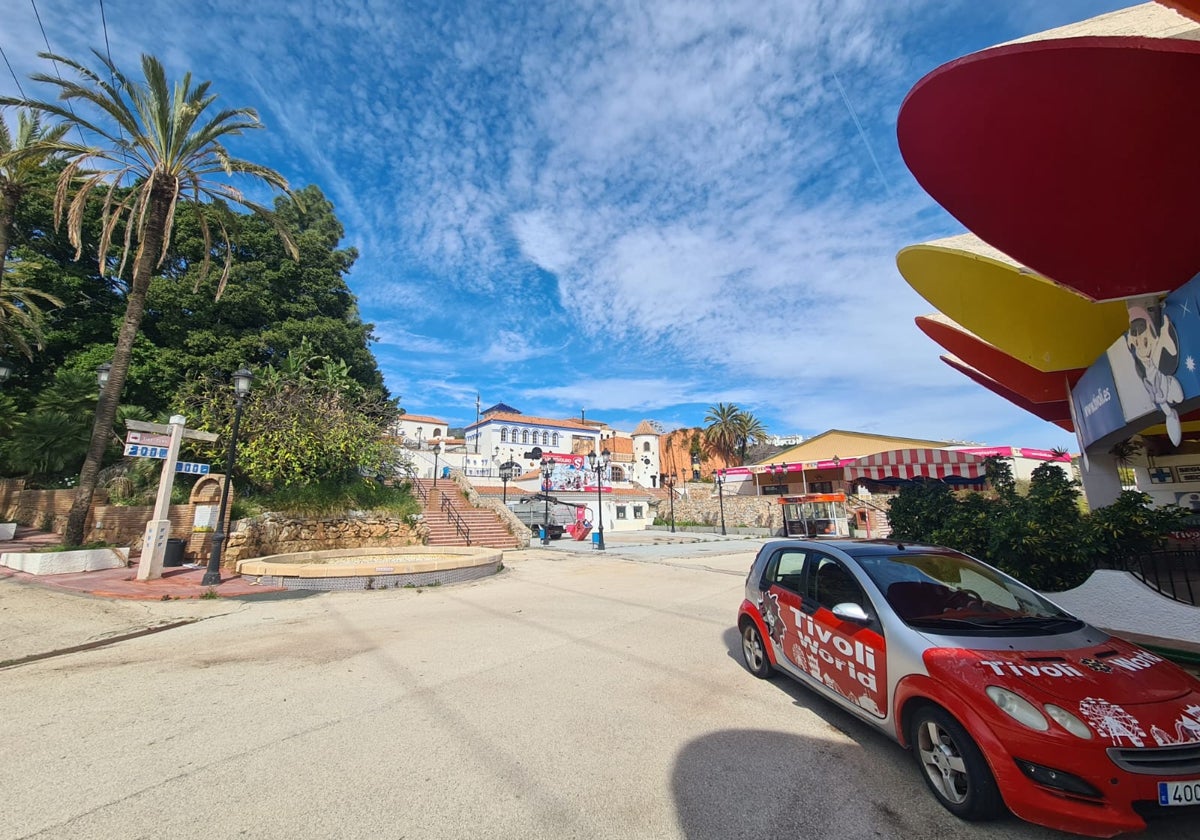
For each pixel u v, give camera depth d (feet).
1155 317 19.21
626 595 37.17
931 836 9.52
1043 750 9.12
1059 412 41.83
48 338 71.36
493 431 211.00
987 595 13.85
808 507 85.15
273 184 51.34
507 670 19.57
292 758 12.59
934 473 54.60
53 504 59.26
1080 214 16.75
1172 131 13.47
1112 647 11.68
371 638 24.63
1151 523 20.54
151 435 39.88
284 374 67.92
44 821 9.95
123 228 73.00
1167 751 9.01
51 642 23.41
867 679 12.72
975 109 14.28
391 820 10.02
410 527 67.31
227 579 40.81
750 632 19.06
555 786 11.27
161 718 15.11
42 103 42.86
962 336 34.68
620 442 224.94
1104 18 16.89
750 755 12.64
